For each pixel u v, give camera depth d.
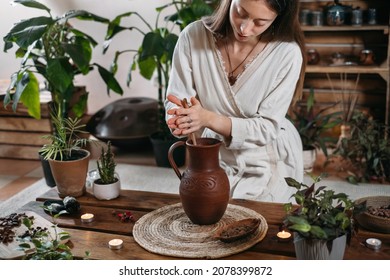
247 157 1.93
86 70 3.21
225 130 1.69
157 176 3.21
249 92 1.87
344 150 3.15
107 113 3.65
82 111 3.28
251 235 1.42
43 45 2.94
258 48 1.85
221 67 1.85
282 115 1.84
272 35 1.85
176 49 1.92
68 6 3.82
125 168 3.36
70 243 1.43
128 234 1.50
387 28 3.26
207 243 1.39
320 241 1.21
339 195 1.32
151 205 1.67
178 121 1.52
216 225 1.49
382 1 3.47
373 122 3.16
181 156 3.37
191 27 1.91
